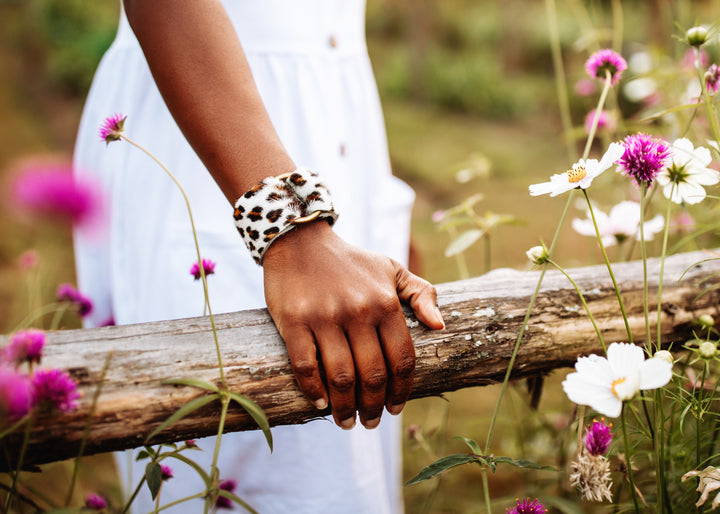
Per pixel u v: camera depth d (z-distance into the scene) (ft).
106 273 3.23
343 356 2.14
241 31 2.89
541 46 26.21
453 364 2.36
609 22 19.20
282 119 2.90
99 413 2.09
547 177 13.03
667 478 2.61
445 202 11.92
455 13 28.71
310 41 2.94
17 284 7.10
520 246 9.16
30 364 2.06
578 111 18.31
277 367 2.21
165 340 2.21
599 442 2.31
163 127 2.90
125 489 3.41
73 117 16.87
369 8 30.99
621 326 2.52
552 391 4.75
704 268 2.67
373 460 3.04
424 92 22.07
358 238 3.22
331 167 2.96
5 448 2.05
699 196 2.41
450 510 4.07
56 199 1.76
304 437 2.87
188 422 2.16
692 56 3.68
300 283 2.19
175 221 2.90
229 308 2.87
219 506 2.89
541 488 3.40
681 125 3.51
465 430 4.96
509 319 2.43
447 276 8.22
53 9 22.00
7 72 19.71
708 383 2.67
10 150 13.80
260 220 2.22
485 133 18.01
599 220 2.92
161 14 2.28
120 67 2.98
